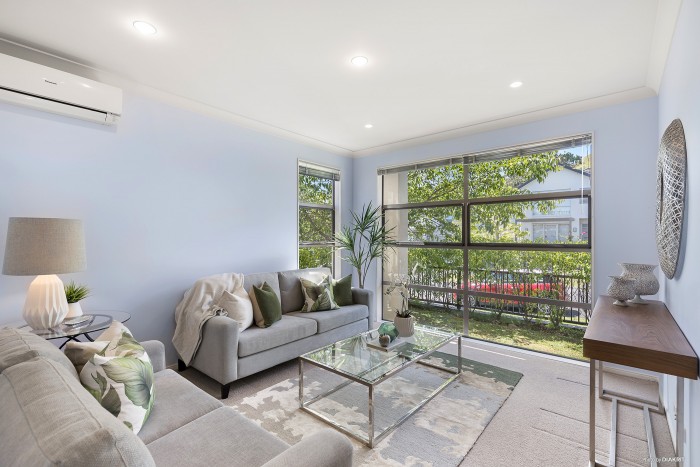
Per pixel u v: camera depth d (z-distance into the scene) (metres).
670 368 1.43
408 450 1.94
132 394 1.37
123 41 2.14
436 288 4.34
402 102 3.12
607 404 2.45
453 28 2.01
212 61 2.39
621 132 2.98
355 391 2.66
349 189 5.07
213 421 1.48
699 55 1.36
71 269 2.05
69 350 1.49
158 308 2.99
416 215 4.54
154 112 2.96
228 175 3.53
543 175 3.52
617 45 2.18
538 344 3.59
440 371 3.05
